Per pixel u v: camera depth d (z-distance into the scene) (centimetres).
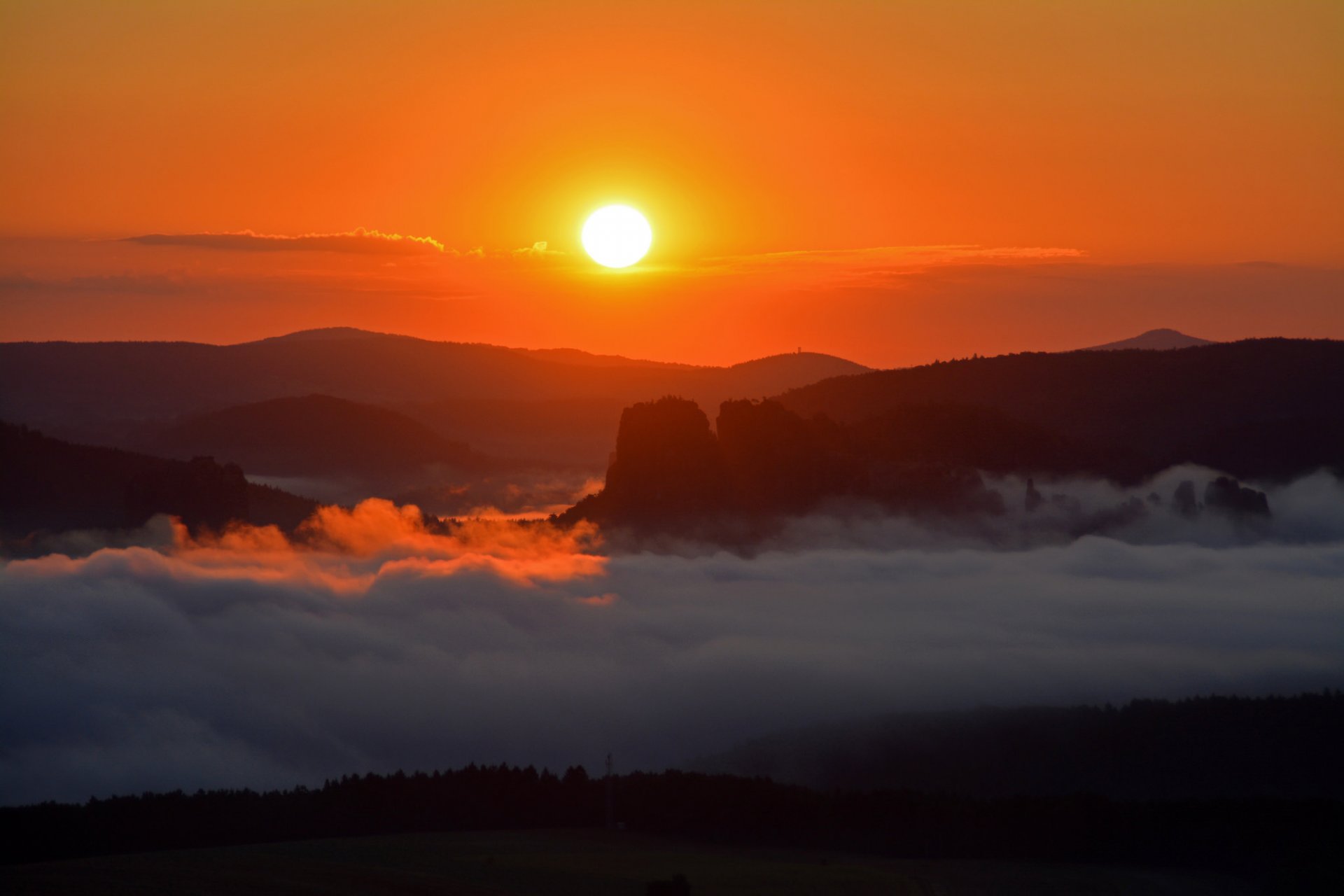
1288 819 15825
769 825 17038
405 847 16338
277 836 17138
